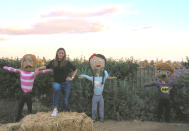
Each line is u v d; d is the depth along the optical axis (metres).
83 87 6.43
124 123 5.91
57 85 5.58
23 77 5.94
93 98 6.09
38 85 6.59
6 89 6.64
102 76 6.29
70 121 4.61
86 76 6.18
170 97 6.54
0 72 6.57
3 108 6.64
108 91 6.45
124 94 6.49
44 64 7.14
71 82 6.41
